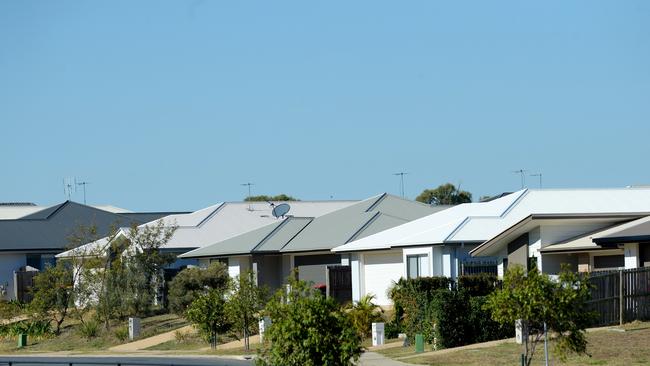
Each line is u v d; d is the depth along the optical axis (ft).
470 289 166.71
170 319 238.89
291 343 96.89
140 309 245.04
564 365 112.37
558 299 96.17
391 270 219.00
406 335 157.17
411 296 160.97
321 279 256.73
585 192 211.00
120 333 224.33
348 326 98.22
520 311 96.48
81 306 246.88
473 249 196.95
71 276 251.39
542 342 127.85
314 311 97.40
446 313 144.56
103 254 254.47
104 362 169.27
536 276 96.73
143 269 249.14
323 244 247.29
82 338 233.96
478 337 145.69
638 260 154.51
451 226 204.33
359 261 226.99
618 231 157.28
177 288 240.53
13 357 200.75
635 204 202.69
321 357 96.68
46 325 248.73
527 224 175.73
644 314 143.95
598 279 140.26
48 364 169.89
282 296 101.76
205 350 184.03
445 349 140.77
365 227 250.37
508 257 184.34
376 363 130.21
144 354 189.26
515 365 115.65
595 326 139.64
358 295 226.38
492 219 204.74
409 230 218.59
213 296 187.11
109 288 243.40
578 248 165.99
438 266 201.46
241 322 177.99
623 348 120.16
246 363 152.46
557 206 207.72
